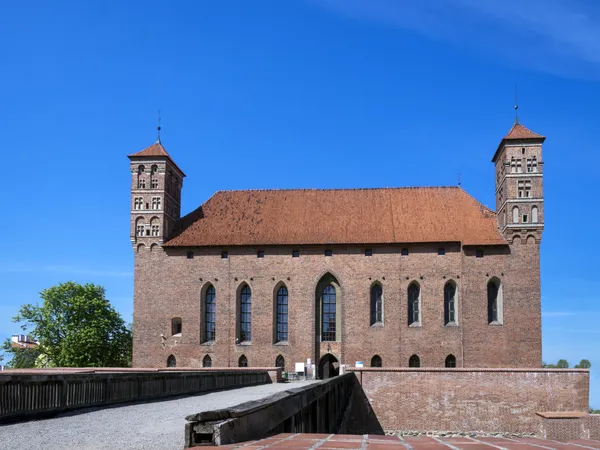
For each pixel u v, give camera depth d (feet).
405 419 194.29
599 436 176.45
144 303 262.47
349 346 251.80
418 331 249.34
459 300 249.75
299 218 273.54
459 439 32.27
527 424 191.83
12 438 49.65
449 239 253.44
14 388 62.59
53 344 286.66
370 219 269.23
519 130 257.34
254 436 36.47
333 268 257.96
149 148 274.16
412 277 253.65
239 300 261.44
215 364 255.70
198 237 267.80
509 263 249.14
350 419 185.68
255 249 262.26
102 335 288.92
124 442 46.83
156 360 258.57
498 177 266.16
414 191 282.97
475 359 245.04
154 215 266.16
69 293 293.23
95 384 79.61
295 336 255.50
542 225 248.52
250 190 292.61
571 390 192.13
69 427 57.31
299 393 56.59
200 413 32.35
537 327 244.42
